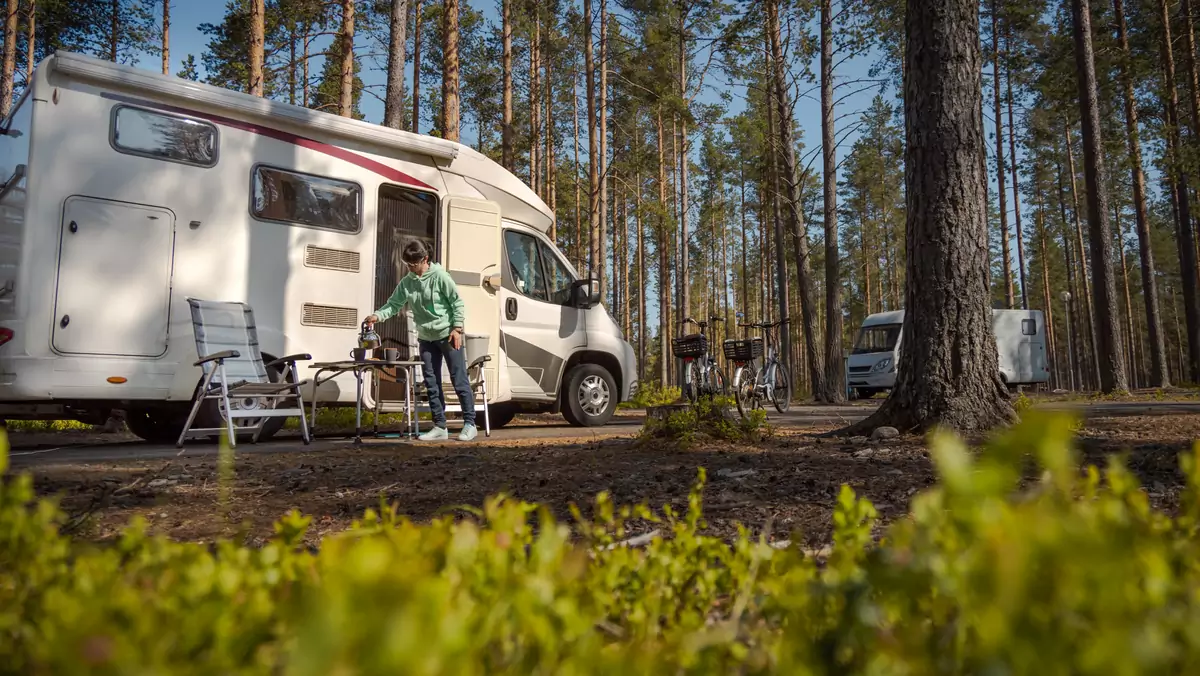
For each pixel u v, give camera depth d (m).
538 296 10.05
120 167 6.98
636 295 50.69
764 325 12.27
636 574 1.26
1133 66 21.80
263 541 2.84
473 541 0.86
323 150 8.26
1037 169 41.34
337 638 0.41
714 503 3.50
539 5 24.58
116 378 6.79
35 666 0.76
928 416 6.07
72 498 3.84
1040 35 27.84
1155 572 0.72
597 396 10.52
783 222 27.45
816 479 4.07
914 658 0.64
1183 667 0.60
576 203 30.91
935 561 0.68
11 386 6.42
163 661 0.62
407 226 9.09
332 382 8.12
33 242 6.52
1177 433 6.24
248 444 7.41
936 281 6.14
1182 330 66.25
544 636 0.73
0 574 1.11
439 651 0.43
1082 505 0.83
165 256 7.16
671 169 34.00
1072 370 54.62
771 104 26.08
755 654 0.85
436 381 7.52
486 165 9.66
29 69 19.00
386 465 5.24
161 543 1.08
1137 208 24.77
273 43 20.98
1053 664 0.50
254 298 7.66
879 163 48.19
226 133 7.61
